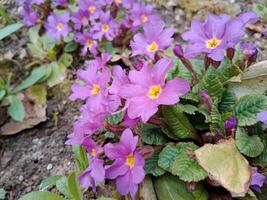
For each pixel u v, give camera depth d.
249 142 0.15
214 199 0.16
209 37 0.16
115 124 0.17
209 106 0.16
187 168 0.15
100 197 0.17
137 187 0.15
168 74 0.18
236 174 0.14
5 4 0.27
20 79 0.24
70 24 0.25
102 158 0.16
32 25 0.25
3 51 0.25
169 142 0.16
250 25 0.23
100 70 0.17
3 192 0.19
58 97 0.23
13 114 0.22
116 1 0.24
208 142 0.16
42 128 0.22
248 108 0.16
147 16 0.23
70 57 0.24
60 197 0.16
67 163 0.20
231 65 0.17
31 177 0.20
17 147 0.21
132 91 0.15
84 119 0.16
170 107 0.16
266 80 0.17
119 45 0.24
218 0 0.25
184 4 0.25
